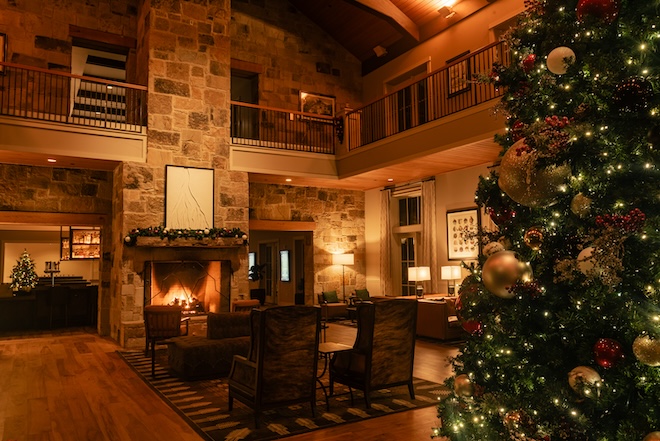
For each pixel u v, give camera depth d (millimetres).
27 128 7445
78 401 4684
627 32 1799
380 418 4082
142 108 8625
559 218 2096
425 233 10070
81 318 10656
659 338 1616
